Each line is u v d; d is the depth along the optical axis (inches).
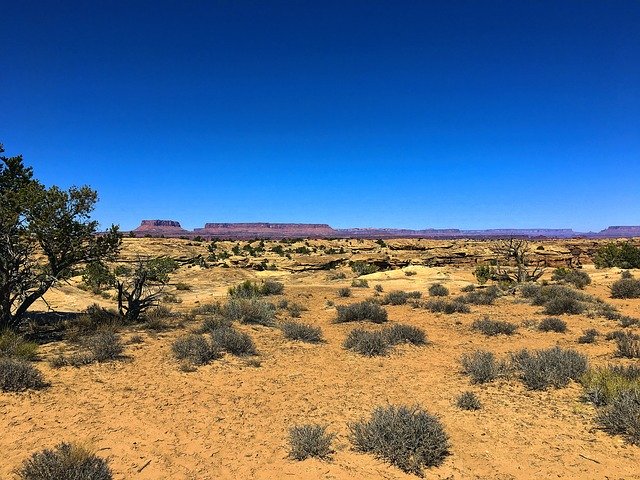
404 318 722.8
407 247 3078.2
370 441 228.7
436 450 216.2
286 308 853.2
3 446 231.3
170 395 324.5
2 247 519.2
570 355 362.9
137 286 668.1
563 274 1466.5
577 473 200.5
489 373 353.4
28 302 549.3
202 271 1871.3
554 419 265.1
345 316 687.7
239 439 248.4
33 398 305.7
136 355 442.6
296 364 424.2
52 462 195.2
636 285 928.3
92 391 327.0
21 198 522.0
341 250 3503.9
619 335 492.4
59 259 592.1
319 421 274.7
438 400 311.3
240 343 457.7
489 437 243.1
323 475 205.6
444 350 481.7
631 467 203.5
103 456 224.1
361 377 377.7
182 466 215.8
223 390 339.6
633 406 245.0
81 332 546.9
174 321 653.9
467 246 3213.6
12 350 416.8
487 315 723.4
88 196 569.9
